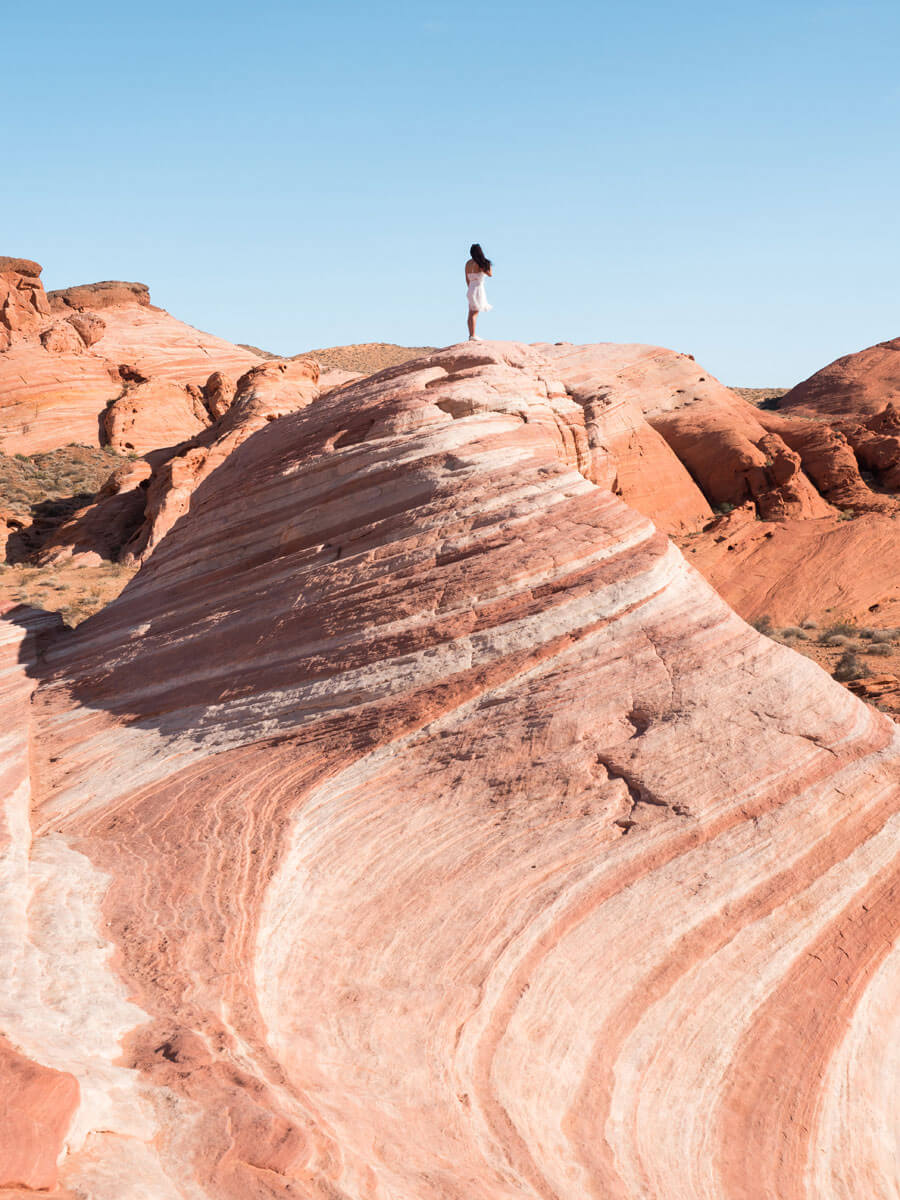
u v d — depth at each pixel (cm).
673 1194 579
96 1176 412
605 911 816
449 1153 538
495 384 1527
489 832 919
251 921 798
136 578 1834
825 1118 687
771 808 917
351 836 944
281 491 1526
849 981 786
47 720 1431
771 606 3269
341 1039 661
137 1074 532
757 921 820
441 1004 709
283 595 1368
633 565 1188
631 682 1061
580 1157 584
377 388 1566
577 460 1700
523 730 1026
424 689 1114
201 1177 436
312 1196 430
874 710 1098
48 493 5331
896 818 933
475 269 1666
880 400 6375
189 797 1074
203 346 7738
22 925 769
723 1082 693
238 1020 646
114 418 6238
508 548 1241
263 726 1193
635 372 5012
